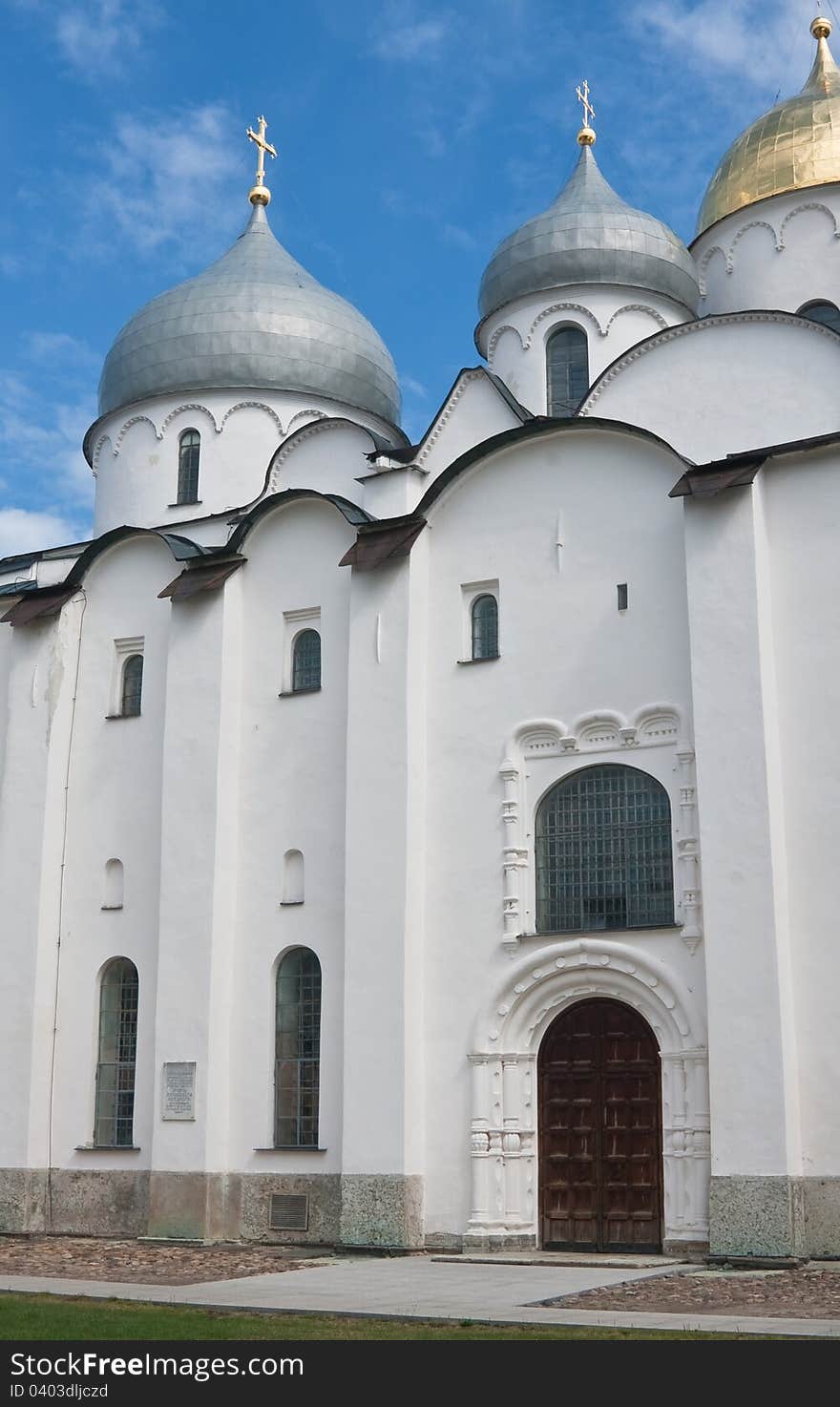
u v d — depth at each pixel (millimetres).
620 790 25469
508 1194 24859
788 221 34625
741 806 23438
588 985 24984
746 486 24406
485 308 36219
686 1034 23719
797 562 24344
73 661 32094
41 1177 29625
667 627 25438
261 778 28969
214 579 29766
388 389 39438
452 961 26125
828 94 36375
